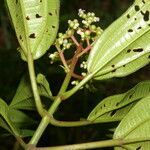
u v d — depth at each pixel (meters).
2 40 1.61
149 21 0.47
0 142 0.97
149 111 0.45
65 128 0.98
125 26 0.47
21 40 0.47
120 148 0.45
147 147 0.45
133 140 0.44
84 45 0.52
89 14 0.50
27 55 0.46
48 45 0.47
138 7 0.46
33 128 0.69
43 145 1.00
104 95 0.85
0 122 0.48
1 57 1.22
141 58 0.47
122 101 0.46
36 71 0.67
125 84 1.02
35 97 0.44
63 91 0.45
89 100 0.82
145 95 0.47
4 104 0.46
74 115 0.93
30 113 0.73
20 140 0.45
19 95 0.57
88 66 0.46
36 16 0.47
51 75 0.90
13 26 0.47
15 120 0.62
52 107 0.45
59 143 0.99
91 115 0.46
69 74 0.45
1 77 1.16
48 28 0.47
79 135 0.94
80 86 0.45
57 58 0.48
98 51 0.46
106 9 1.74
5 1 0.47
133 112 0.45
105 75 0.47
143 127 0.45
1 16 1.39
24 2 0.47
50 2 0.47
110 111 0.46
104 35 0.47
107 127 0.57
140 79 1.27
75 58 0.46
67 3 1.45
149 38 0.47
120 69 0.47
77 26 0.48
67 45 0.48
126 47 0.47
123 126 0.45
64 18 0.69
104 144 0.44
